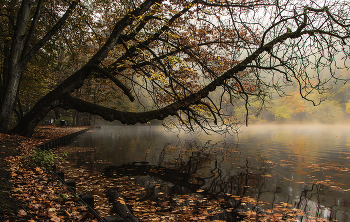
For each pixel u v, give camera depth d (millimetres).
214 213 4449
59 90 7301
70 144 16578
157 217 4242
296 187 6180
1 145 7055
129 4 7242
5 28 14672
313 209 4688
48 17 13156
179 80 7629
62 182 4648
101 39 9977
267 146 15180
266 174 7656
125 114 6191
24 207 2998
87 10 10945
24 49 11188
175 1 7852
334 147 14414
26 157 5285
